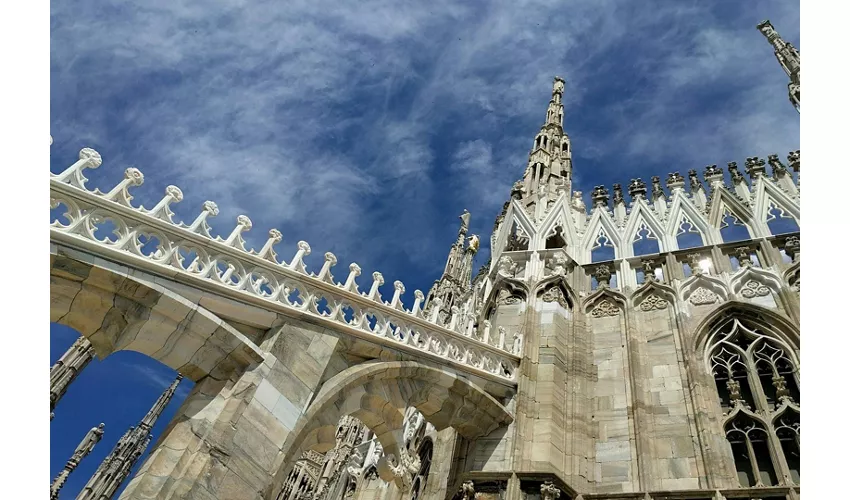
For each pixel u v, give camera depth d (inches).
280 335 403.2
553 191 890.1
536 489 457.7
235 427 352.5
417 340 497.7
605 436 526.0
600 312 654.5
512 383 549.3
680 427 514.3
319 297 445.7
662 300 645.3
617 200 817.5
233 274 408.5
